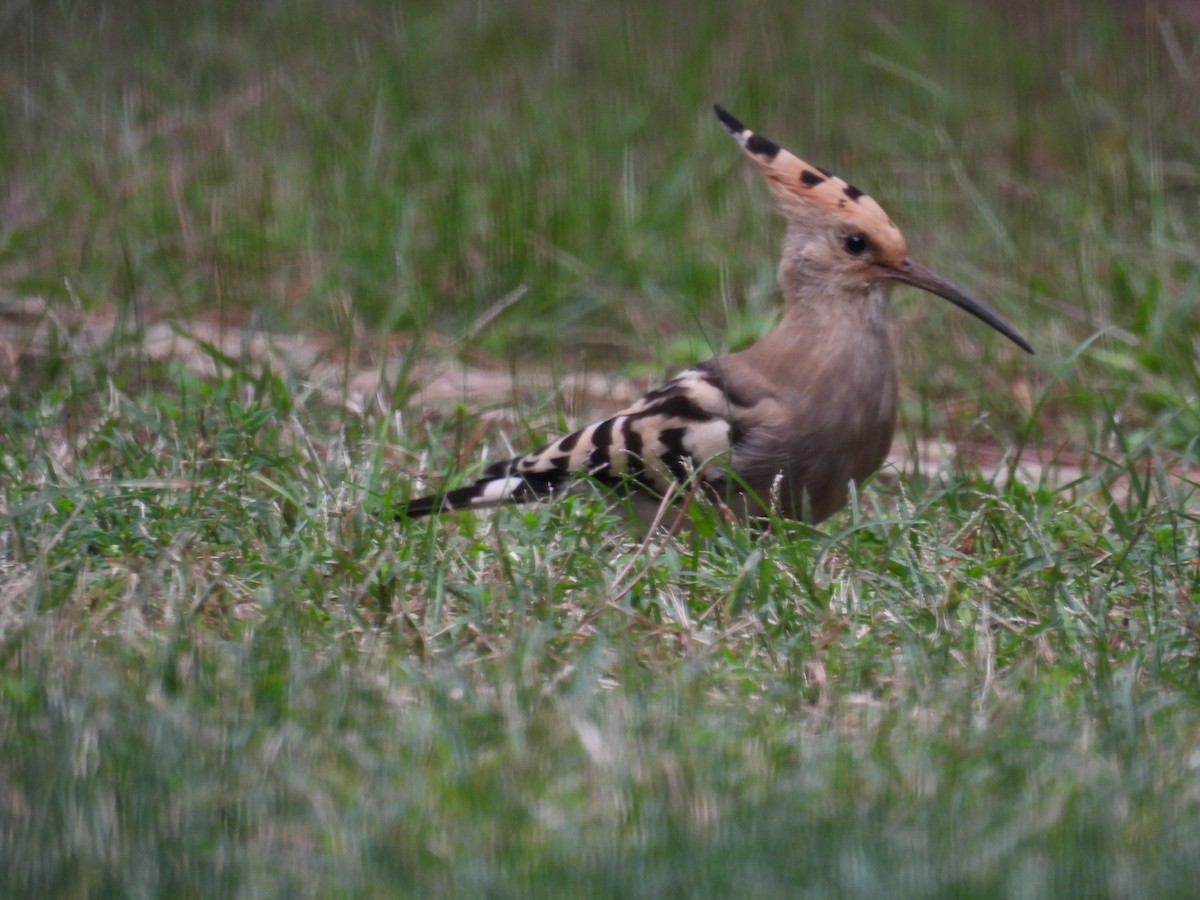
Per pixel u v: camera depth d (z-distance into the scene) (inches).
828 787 279.6
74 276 608.1
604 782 279.1
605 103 784.3
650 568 368.2
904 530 385.7
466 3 916.6
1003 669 345.7
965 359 584.4
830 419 418.9
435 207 663.1
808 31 908.6
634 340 611.5
